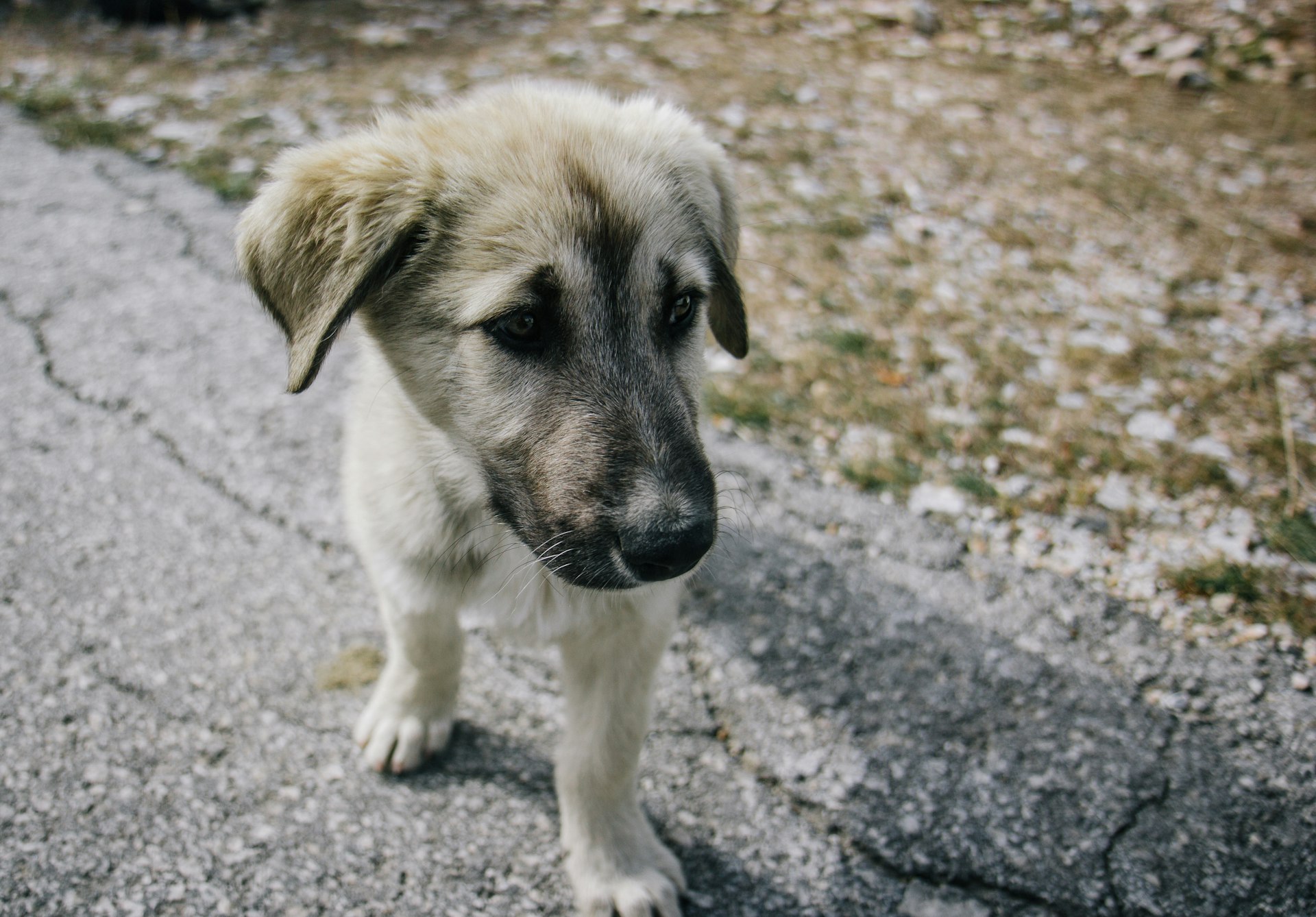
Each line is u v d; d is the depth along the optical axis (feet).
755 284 3.08
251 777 1.99
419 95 4.08
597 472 1.72
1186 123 4.26
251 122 3.80
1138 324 2.95
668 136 1.94
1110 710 2.12
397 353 1.84
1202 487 2.47
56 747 2.00
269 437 2.54
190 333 2.77
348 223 1.78
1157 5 5.16
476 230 1.76
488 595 1.92
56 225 3.14
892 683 2.16
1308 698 2.12
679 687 2.15
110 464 2.45
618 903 1.87
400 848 1.92
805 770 2.04
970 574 2.33
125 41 4.52
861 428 2.61
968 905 1.90
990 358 2.79
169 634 2.17
